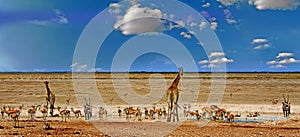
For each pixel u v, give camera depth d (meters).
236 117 32.25
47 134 21.83
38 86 64.44
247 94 53.59
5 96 49.81
